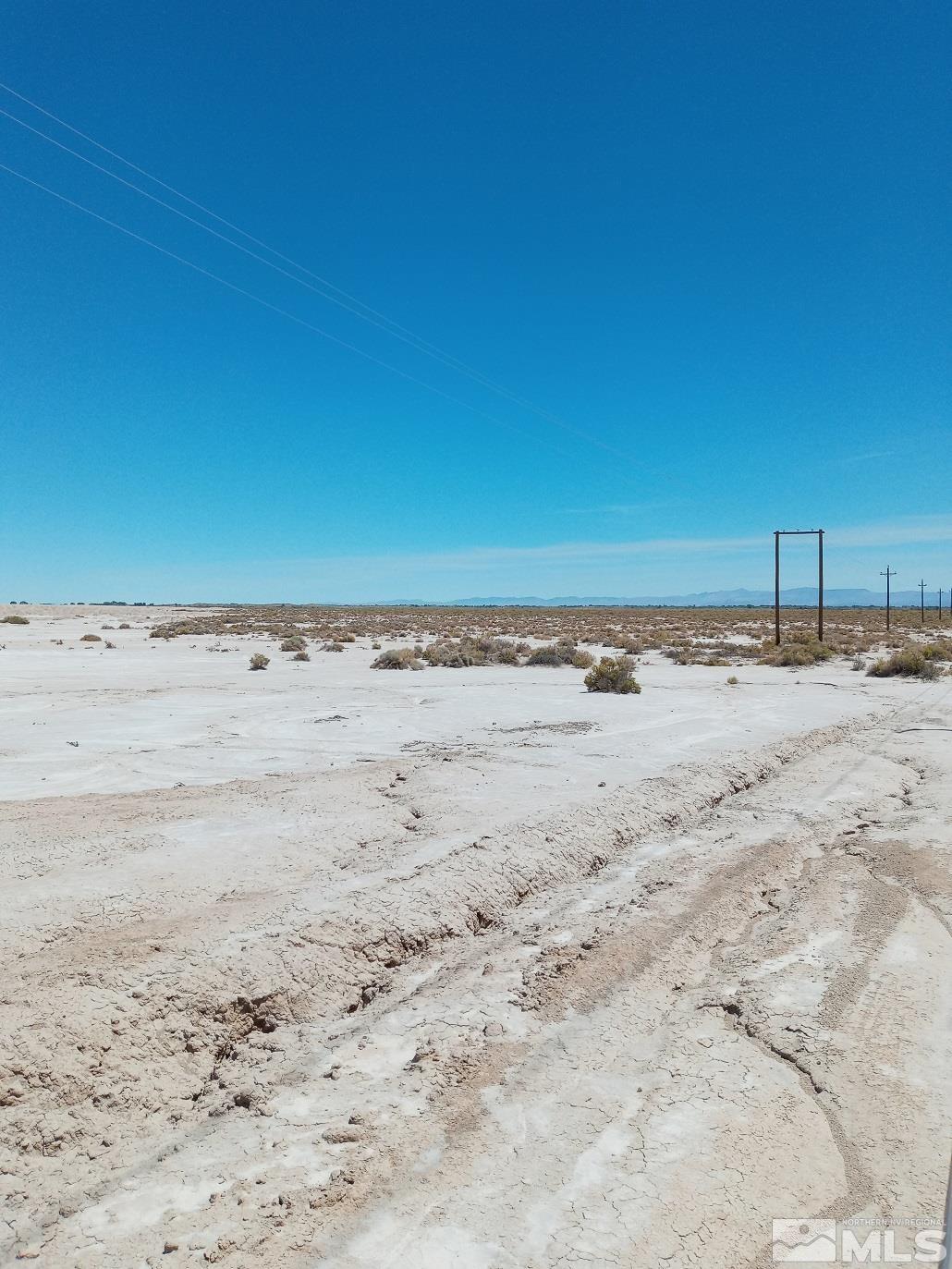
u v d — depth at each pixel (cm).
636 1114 503
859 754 1725
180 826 1080
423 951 771
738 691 2927
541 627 8788
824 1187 436
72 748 1709
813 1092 529
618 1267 381
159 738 1834
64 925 739
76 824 1084
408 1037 604
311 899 806
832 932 795
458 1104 516
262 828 1073
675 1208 419
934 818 1202
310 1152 471
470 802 1224
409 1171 452
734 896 897
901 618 12362
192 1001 617
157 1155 477
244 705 2414
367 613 14725
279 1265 387
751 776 1523
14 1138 478
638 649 5150
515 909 887
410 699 2595
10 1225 421
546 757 1606
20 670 3484
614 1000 662
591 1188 436
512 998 662
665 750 1697
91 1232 413
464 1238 401
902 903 870
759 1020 619
